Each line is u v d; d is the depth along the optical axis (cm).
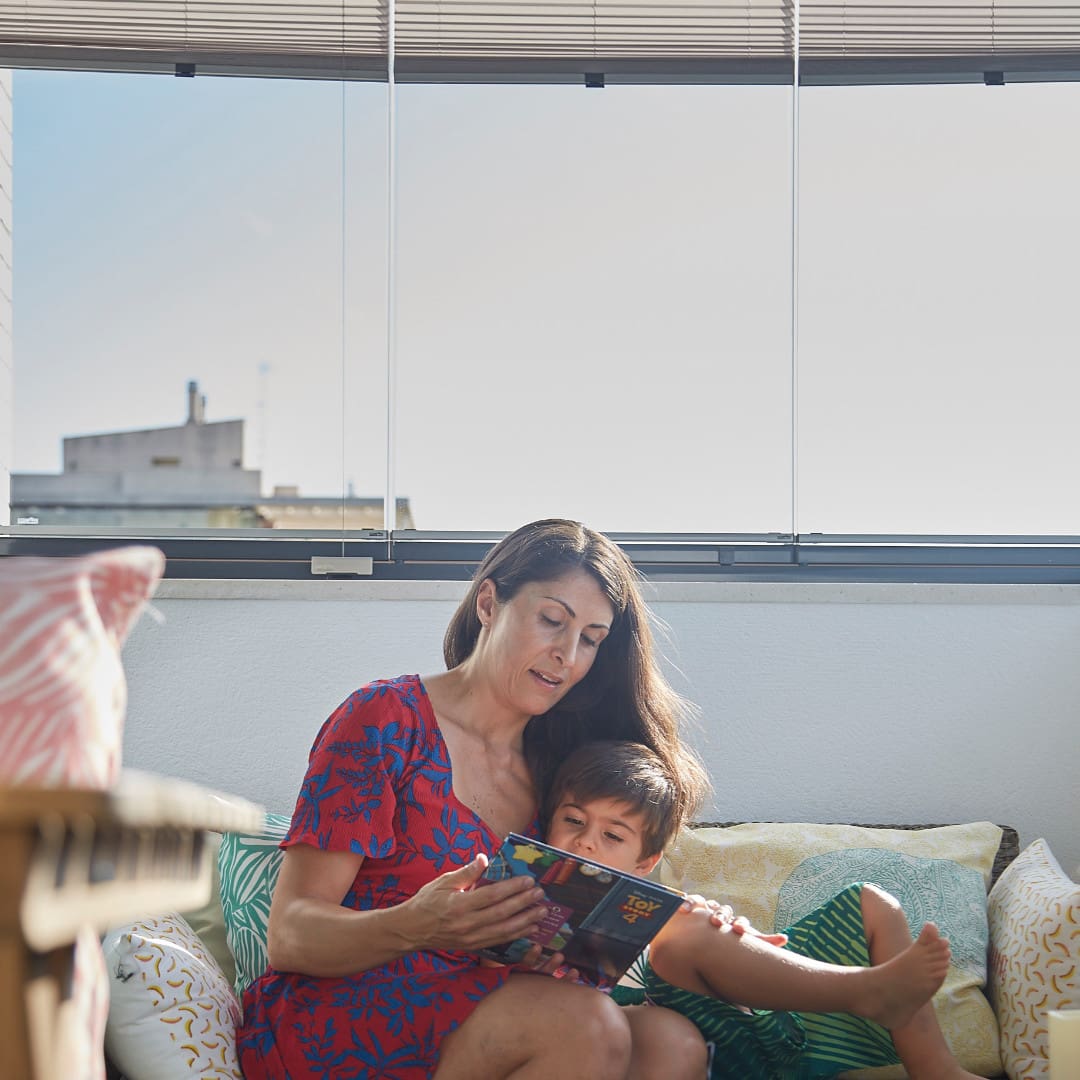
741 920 171
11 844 60
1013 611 246
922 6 262
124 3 257
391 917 144
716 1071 171
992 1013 190
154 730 235
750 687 242
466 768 170
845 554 254
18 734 73
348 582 241
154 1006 157
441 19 259
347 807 157
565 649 171
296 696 238
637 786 172
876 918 174
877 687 243
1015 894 198
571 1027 141
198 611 238
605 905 142
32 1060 63
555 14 259
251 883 191
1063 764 243
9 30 255
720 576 252
